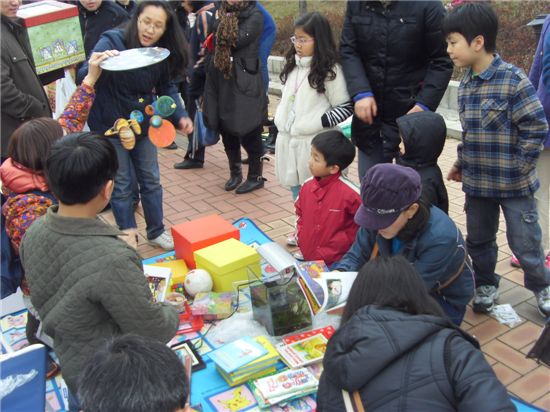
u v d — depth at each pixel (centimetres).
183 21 568
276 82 826
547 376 262
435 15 310
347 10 338
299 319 241
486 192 284
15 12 325
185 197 489
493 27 259
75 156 165
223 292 270
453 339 141
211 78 449
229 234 302
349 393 141
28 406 185
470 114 277
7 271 233
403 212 214
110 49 329
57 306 170
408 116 274
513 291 331
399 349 137
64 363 174
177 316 195
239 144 488
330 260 304
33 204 215
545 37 305
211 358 224
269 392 205
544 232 342
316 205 304
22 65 330
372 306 151
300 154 369
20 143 214
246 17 427
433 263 225
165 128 353
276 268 243
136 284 171
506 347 283
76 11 369
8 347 269
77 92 299
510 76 262
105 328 175
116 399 117
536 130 261
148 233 401
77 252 169
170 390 120
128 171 368
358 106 333
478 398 130
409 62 328
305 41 341
